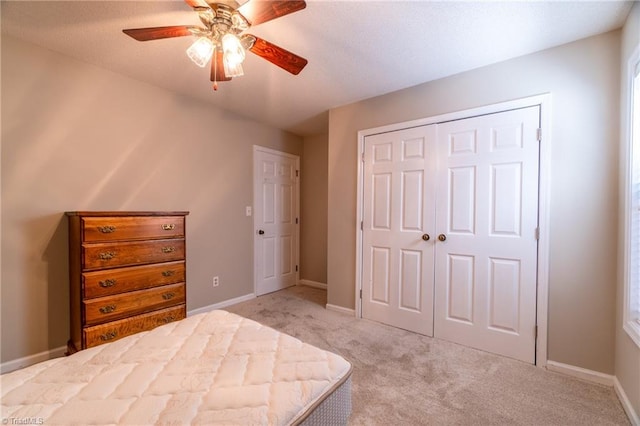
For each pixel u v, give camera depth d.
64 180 2.17
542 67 2.03
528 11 1.63
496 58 2.15
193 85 2.68
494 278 2.22
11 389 0.92
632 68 1.60
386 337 2.51
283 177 4.12
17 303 1.98
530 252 2.07
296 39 1.93
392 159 2.76
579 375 1.89
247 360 1.12
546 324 2.01
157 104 2.71
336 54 2.11
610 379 1.80
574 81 1.92
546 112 2.01
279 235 4.07
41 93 2.06
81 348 1.94
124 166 2.50
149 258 2.25
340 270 3.16
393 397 1.68
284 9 1.33
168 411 0.82
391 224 2.77
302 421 0.87
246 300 3.57
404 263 2.68
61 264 2.16
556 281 1.99
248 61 2.21
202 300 3.11
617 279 1.77
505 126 2.17
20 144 1.98
